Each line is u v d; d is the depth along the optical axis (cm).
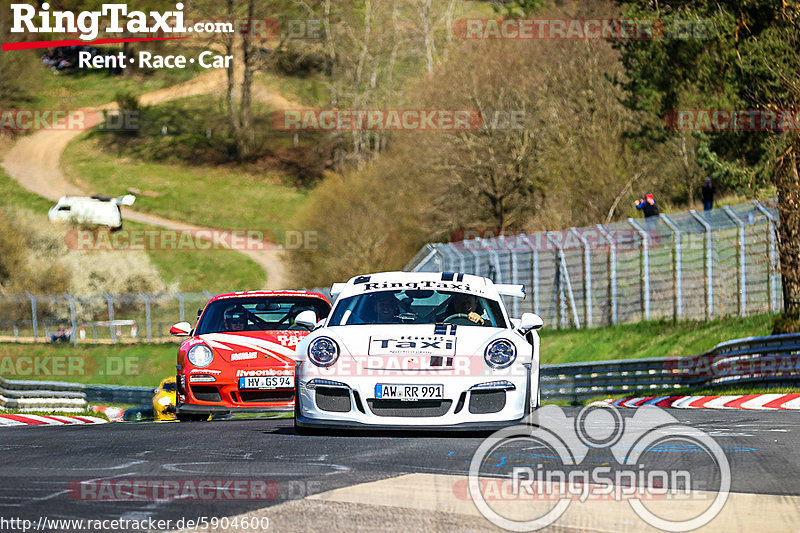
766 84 8000
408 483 1942
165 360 13600
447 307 3081
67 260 18512
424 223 17350
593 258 9675
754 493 1856
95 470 2170
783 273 6450
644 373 6681
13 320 17850
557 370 7181
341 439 2677
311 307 4153
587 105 15588
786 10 7788
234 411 3672
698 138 9181
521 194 16750
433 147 16888
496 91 16662
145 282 18838
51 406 7231
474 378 2678
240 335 3825
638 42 9794
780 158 6481
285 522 1611
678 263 8694
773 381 5453
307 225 18175
